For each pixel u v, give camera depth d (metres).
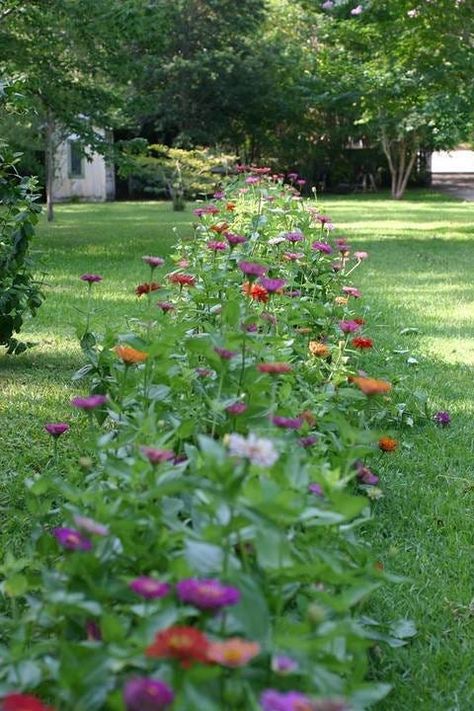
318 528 2.30
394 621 2.83
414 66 16.44
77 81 14.94
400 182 31.62
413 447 4.55
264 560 1.81
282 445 2.29
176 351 3.75
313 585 2.05
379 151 35.28
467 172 52.03
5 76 7.82
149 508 2.08
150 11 14.17
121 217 22.70
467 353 6.69
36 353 6.47
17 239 5.67
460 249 14.35
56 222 21.00
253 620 1.66
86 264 11.88
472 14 15.59
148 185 33.28
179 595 1.58
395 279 10.65
